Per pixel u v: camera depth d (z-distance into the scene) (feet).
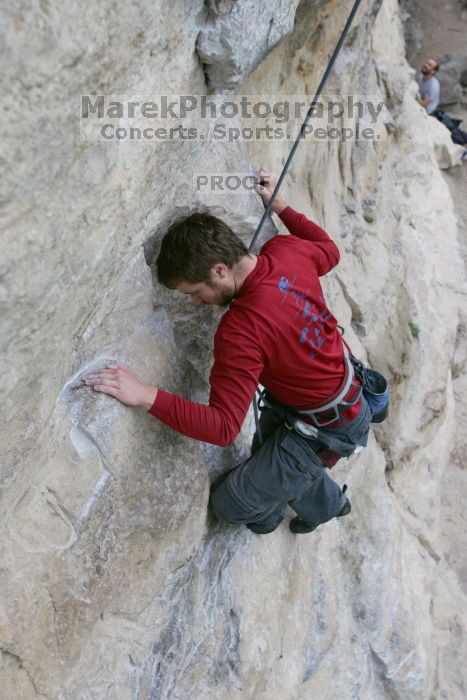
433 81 25.94
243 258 5.60
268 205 6.94
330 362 5.92
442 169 24.44
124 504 5.54
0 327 3.31
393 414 13.28
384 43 17.98
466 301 17.93
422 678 10.75
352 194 13.53
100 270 4.20
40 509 4.90
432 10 32.27
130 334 5.83
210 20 4.66
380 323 13.12
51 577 4.96
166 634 6.41
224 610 7.13
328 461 6.55
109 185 3.79
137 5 3.45
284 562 8.24
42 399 4.42
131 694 5.98
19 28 2.68
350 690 9.69
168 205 5.54
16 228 3.11
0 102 2.74
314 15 8.31
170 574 6.12
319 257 6.38
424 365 14.52
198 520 6.27
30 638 4.85
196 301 5.87
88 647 5.50
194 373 6.73
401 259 15.03
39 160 3.07
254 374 5.39
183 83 4.61
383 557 10.98
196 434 5.32
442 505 16.16
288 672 8.27
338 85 11.00
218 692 6.97
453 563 15.17
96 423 5.20
